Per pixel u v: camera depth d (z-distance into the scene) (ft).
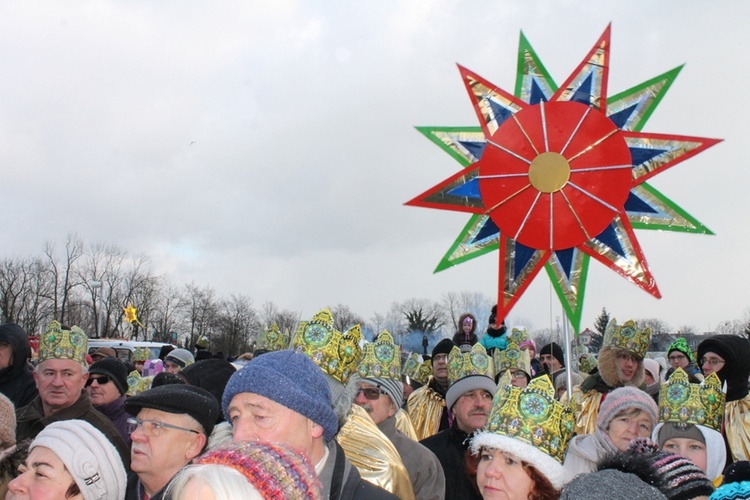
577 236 16.34
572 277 16.46
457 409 15.49
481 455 10.18
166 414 10.29
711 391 13.35
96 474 9.52
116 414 17.35
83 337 16.31
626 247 16.21
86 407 15.87
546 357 24.86
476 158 17.16
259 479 4.96
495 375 21.74
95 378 17.33
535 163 16.58
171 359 26.84
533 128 16.71
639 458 8.70
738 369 17.38
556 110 16.67
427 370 26.73
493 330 26.23
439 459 15.43
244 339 189.47
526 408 9.75
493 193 16.76
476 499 14.61
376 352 14.93
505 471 9.62
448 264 16.94
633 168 16.43
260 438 8.21
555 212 16.46
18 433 15.79
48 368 15.70
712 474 13.07
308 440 8.54
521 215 16.56
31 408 16.25
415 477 13.78
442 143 17.24
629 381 19.31
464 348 21.45
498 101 17.08
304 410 8.36
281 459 5.23
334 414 8.82
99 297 164.66
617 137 16.44
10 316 149.48
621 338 19.45
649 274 15.99
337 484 8.98
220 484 4.81
